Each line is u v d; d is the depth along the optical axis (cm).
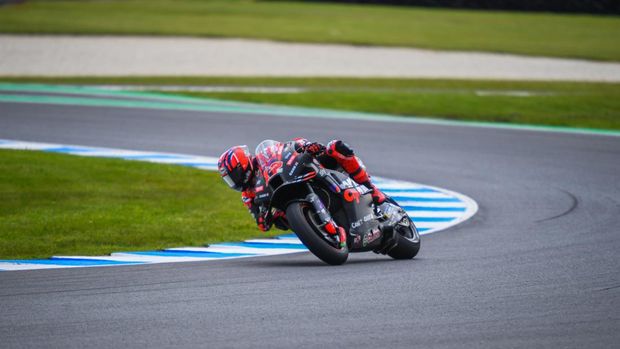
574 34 15062
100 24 14612
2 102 7200
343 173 2742
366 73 9994
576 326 1858
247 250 3056
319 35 13938
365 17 17800
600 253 2834
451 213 3822
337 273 2478
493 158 5256
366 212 2672
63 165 4838
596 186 4425
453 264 2648
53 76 9088
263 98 7912
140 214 3797
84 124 6284
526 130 6431
